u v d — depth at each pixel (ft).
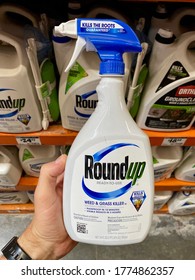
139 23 2.36
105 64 1.51
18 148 3.28
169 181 3.56
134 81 2.12
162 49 2.15
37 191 2.20
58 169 2.09
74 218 1.83
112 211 1.78
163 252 4.10
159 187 3.57
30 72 2.16
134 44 1.48
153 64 2.29
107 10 2.29
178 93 2.29
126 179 1.72
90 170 1.70
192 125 2.82
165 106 2.40
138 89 2.26
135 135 1.66
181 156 3.23
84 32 1.48
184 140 2.74
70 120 2.50
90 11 2.31
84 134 1.67
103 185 1.73
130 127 1.65
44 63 2.21
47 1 2.70
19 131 2.59
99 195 1.74
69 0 2.47
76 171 1.73
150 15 2.76
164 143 2.77
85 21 1.50
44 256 2.34
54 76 2.37
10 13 2.57
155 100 2.36
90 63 2.10
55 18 2.59
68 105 2.35
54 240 2.31
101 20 1.50
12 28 2.35
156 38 2.17
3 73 2.10
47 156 3.11
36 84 2.15
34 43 1.96
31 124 2.51
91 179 1.72
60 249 2.38
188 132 2.74
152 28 2.45
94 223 1.81
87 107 2.31
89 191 1.75
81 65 2.09
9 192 3.81
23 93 2.22
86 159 1.69
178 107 2.41
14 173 3.16
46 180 2.15
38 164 3.19
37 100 2.35
